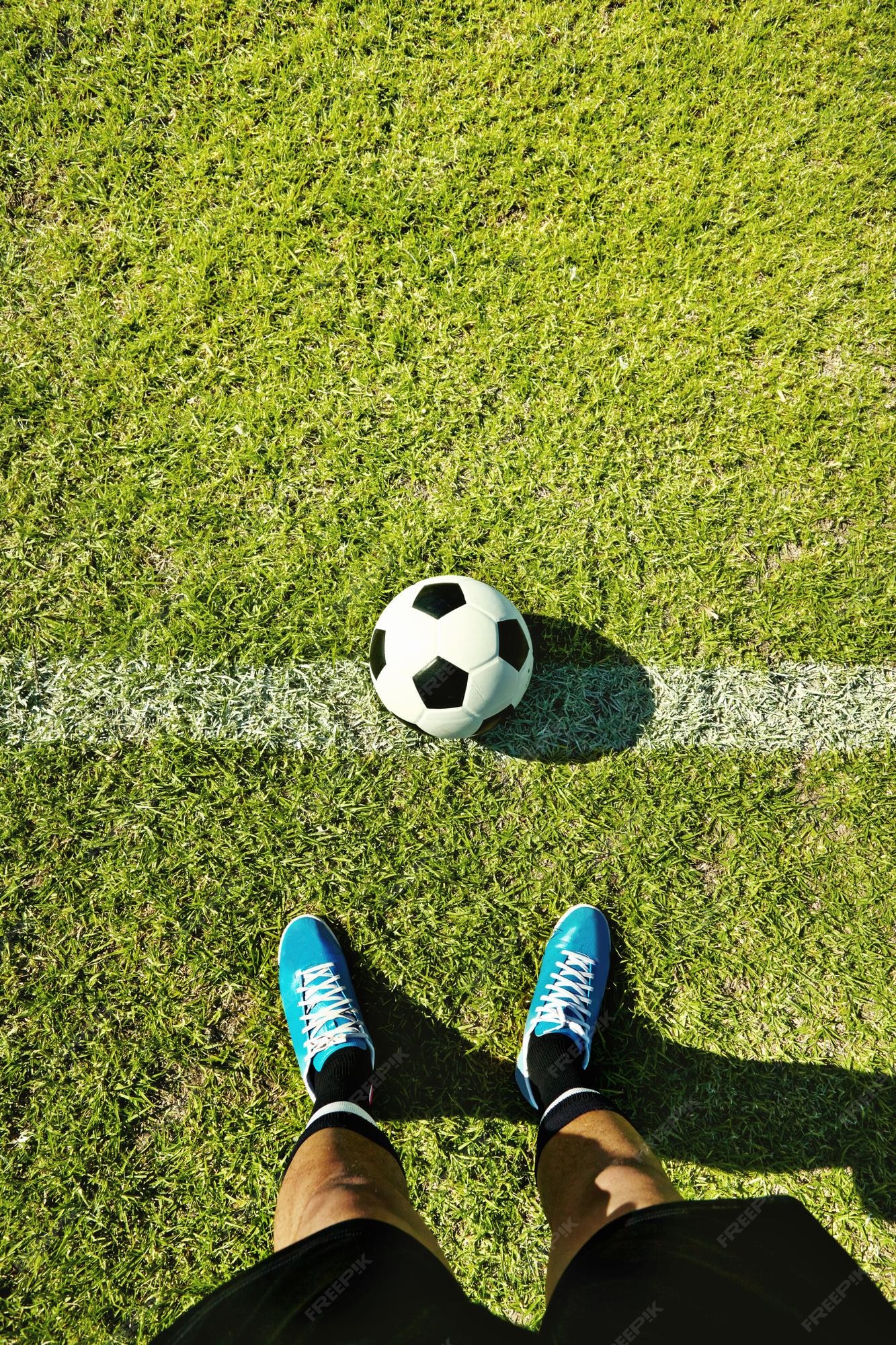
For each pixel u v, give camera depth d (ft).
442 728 4.86
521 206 5.83
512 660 4.82
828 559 5.68
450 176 5.81
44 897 5.29
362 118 5.83
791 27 5.98
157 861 5.32
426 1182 5.13
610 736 5.47
